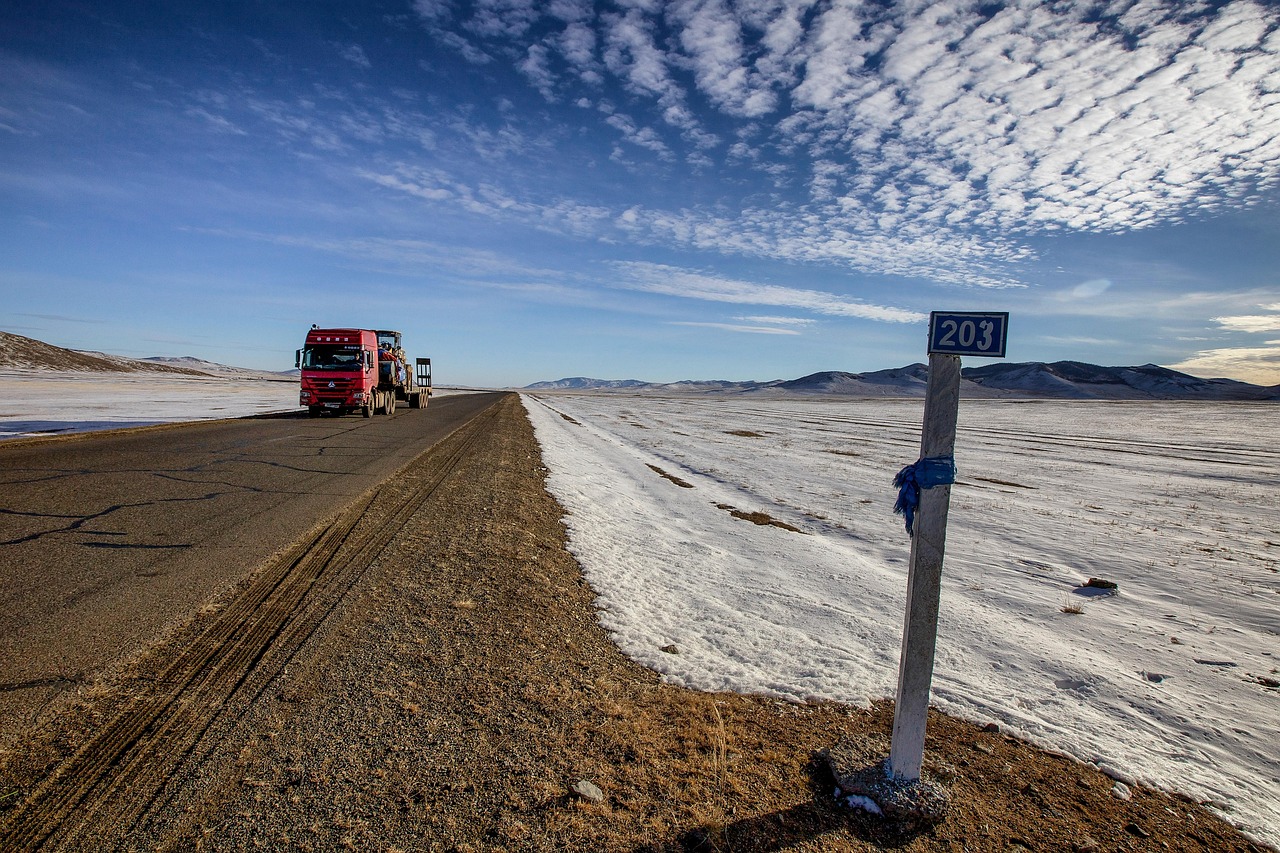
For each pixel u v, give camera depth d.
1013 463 24.44
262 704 3.51
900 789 3.15
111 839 2.44
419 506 9.20
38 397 34.97
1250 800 3.82
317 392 25.61
